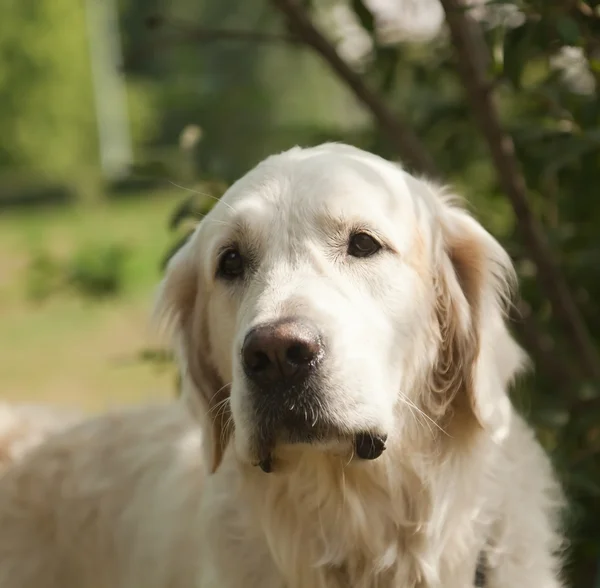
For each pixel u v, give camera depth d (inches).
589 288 165.5
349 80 165.0
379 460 105.6
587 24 133.0
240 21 427.8
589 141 138.9
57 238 680.4
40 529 141.3
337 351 95.0
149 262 509.4
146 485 132.2
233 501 114.5
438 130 179.0
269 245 104.5
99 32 1130.7
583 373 156.1
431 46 182.4
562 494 124.4
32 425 151.3
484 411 108.9
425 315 109.3
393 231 105.7
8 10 1014.4
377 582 112.8
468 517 110.3
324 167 106.9
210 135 210.8
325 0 191.5
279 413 95.0
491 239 117.9
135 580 129.0
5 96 1035.9
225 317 110.2
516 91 142.9
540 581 112.0
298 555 111.6
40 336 431.5
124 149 1098.1
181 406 137.9
